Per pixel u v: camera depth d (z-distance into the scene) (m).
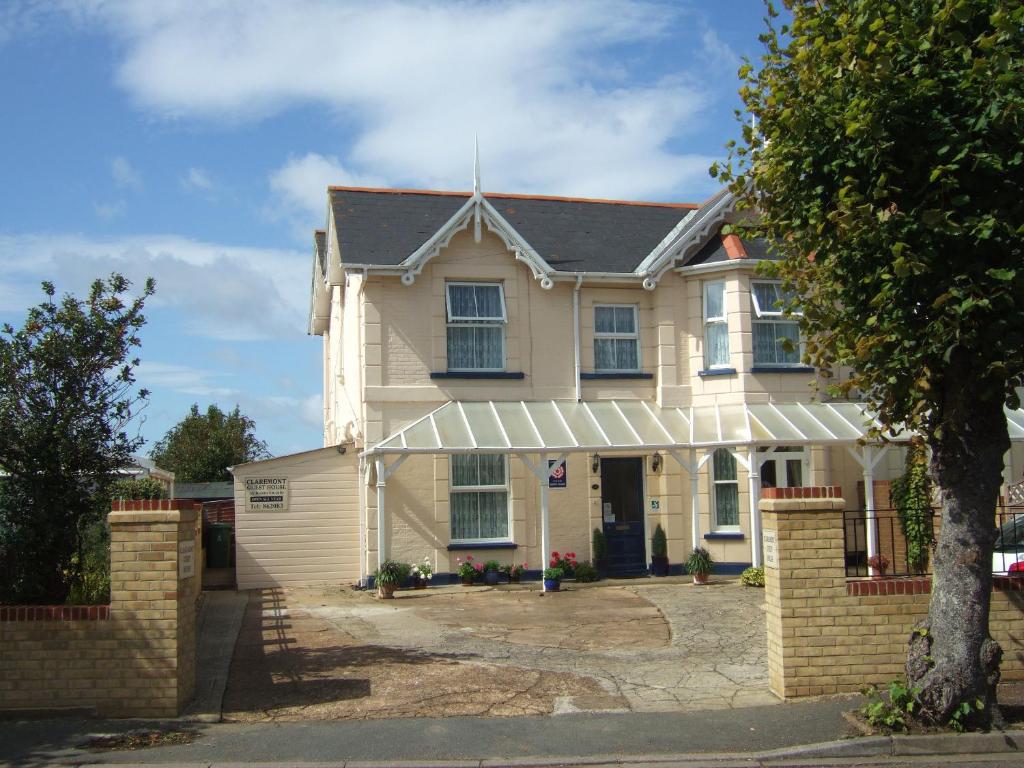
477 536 19.02
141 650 9.14
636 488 19.83
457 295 19.39
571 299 19.83
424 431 17.84
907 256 7.70
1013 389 8.13
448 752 7.96
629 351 20.06
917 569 13.38
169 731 8.65
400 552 18.52
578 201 21.92
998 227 7.74
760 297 19.47
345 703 9.49
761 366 19.14
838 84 8.37
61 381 10.41
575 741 8.21
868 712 8.31
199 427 36.94
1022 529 13.62
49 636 9.13
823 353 9.84
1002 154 7.84
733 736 8.27
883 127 8.09
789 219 9.45
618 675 10.51
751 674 10.46
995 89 7.71
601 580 18.88
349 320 21.55
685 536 19.52
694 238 19.75
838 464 19.70
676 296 19.95
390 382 18.83
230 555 19.92
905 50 8.12
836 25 8.70
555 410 19.12
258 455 38.06
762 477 19.53
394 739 8.32
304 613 15.27
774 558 9.56
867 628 9.41
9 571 10.07
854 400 19.31
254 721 8.96
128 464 10.77
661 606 15.00
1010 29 7.59
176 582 9.23
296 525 19.38
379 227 19.55
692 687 9.95
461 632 13.20
